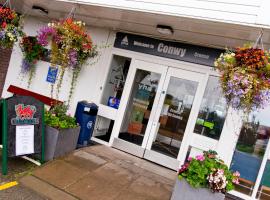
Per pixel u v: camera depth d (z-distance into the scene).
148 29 6.84
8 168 5.46
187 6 5.24
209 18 5.06
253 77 4.07
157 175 6.39
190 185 4.69
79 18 7.63
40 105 5.71
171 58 7.13
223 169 4.76
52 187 5.10
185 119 6.95
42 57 8.65
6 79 9.25
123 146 7.51
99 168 6.08
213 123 6.65
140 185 5.72
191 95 6.93
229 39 5.82
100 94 7.86
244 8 4.82
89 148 7.07
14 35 6.01
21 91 8.89
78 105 7.47
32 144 5.63
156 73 7.33
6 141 5.25
